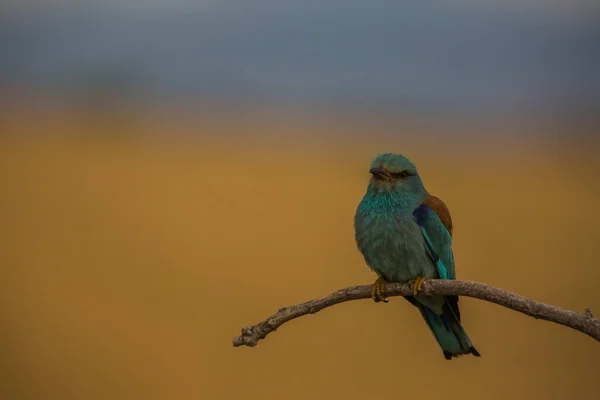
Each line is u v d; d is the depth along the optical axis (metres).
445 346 7.18
